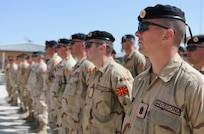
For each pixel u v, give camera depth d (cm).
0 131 737
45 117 701
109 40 319
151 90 179
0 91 1820
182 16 182
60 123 446
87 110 314
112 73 299
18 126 804
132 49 577
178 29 179
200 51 344
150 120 171
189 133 165
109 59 316
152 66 189
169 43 178
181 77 168
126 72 306
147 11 180
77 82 398
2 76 2950
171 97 168
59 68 496
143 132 173
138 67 562
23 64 1012
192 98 161
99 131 301
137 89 196
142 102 182
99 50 316
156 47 179
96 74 314
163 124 165
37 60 790
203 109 160
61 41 504
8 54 3566
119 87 294
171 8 178
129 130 188
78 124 392
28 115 909
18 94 1100
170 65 175
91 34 318
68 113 399
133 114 189
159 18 177
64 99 408
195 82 163
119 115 304
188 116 165
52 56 649
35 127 760
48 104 566
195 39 346
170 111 166
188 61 357
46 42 656
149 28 180
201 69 349
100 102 301
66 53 501
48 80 600
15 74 1220
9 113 1016
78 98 394
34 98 729
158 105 171
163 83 174
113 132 301
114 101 304
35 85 723
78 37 421
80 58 422
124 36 584
